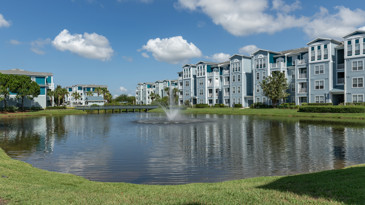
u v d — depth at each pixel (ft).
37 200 22.40
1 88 217.77
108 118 173.47
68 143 71.00
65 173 39.81
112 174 41.06
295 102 191.72
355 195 21.53
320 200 20.99
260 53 217.77
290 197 22.17
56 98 357.20
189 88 293.02
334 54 170.91
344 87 161.38
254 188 26.30
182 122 128.16
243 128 99.19
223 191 25.50
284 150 57.47
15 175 33.17
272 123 116.57
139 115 208.64
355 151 55.11
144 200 22.97
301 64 187.62
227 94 254.47
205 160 49.42
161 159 50.90
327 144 63.57
